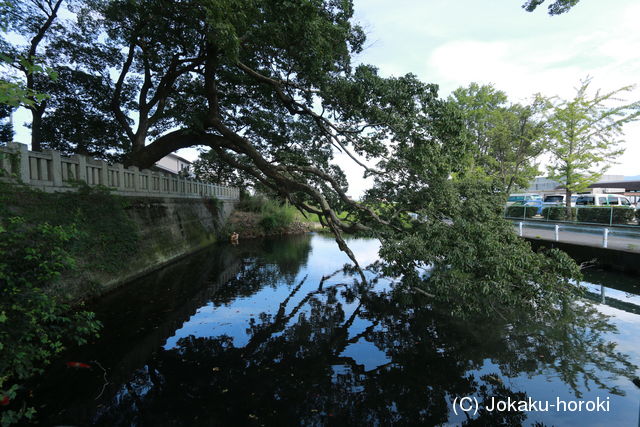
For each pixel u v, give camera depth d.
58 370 4.94
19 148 6.75
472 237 7.36
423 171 8.77
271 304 8.74
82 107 14.98
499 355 5.65
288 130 14.09
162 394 4.49
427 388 4.73
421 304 8.73
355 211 11.69
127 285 9.46
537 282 6.73
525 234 14.79
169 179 15.00
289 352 5.87
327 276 12.27
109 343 5.95
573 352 5.68
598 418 3.94
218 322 7.27
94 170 9.42
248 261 14.70
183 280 10.77
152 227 12.05
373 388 4.74
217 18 6.77
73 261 4.77
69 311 6.73
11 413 3.71
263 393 4.57
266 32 8.28
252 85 11.96
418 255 7.19
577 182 19.73
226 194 26.08
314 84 9.41
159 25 10.29
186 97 14.88
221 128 10.70
